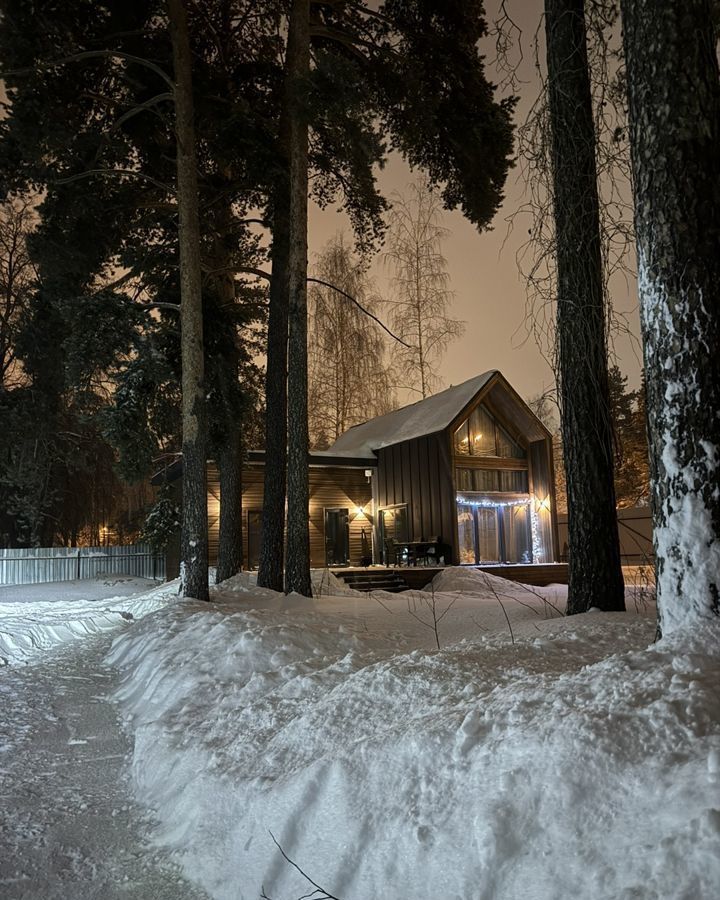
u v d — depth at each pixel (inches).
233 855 143.3
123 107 635.5
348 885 117.7
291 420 570.6
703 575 173.9
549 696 138.1
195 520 523.8
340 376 1357.0
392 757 136.7
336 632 342.6
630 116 200.5
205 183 696.4
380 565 940.0
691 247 185.2
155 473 1056.8
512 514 923.4
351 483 972.6
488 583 700.7
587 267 324.2
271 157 613.9
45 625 543.8
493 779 116.5
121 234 687.1
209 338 674.8
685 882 82.4
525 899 95.0
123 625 583.8
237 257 775.1
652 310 190.1
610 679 140.2
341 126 530.6
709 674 131.7
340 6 637.9
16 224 1175.0
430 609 487.5
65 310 590.2
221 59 685.9
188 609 451.2
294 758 165.3
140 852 156.5
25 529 1283.2
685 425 181.6
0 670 390.6
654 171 191.2
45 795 191.6
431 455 871.7
